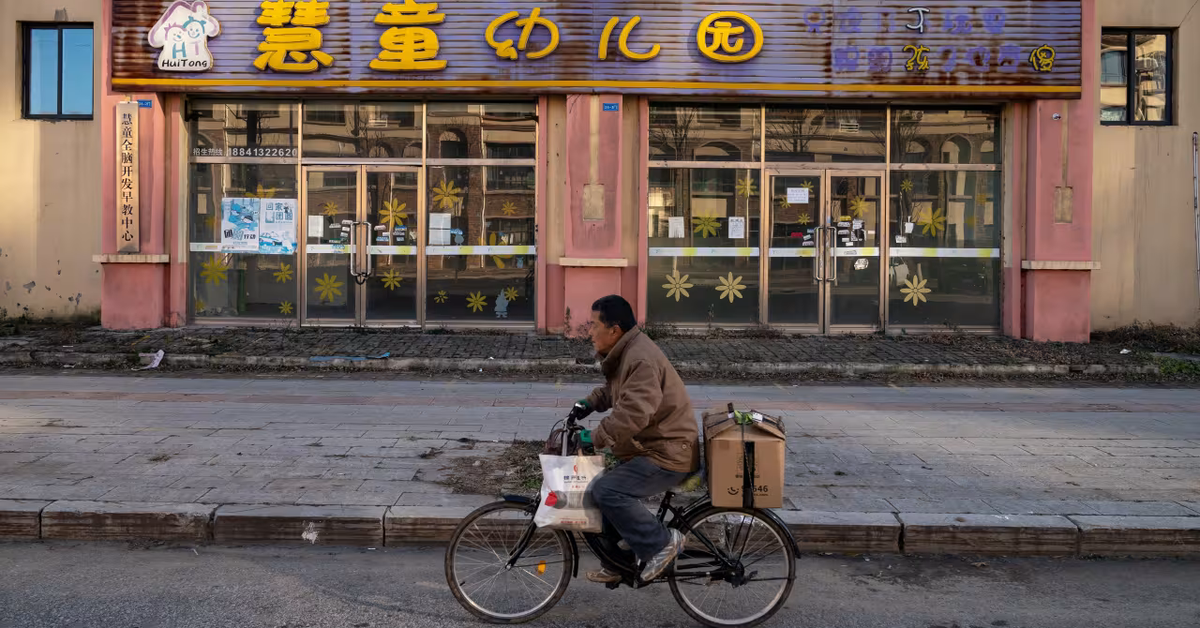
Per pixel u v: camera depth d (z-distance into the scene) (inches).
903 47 483.5
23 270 521.7
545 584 170.1
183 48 479.2
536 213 502.3
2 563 192.9
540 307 499.8
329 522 208.1
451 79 480.4
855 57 483.2
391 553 204.7
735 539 168.1
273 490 226.8
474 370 429.4
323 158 505.4
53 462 249.4
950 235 513.3
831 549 209.9
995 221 513.0
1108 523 211.2
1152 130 525.0
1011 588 189.5
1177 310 529.3
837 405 358.9
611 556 166.7
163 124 490.9
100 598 174.4
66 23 518.9
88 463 249.0
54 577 185.2
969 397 383.2
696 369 430.3
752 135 506.9
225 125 504.1
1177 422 327.6
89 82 522.3
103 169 483.8
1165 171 526.3
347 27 479.8
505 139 503.8
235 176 506.3
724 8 479.5
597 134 483.2
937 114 511.2
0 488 224.5
